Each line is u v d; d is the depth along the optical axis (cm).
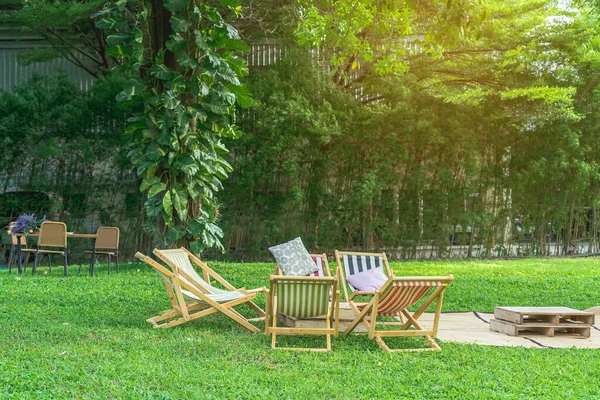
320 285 619
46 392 440
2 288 930
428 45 926
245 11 1584
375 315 627
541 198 1844
